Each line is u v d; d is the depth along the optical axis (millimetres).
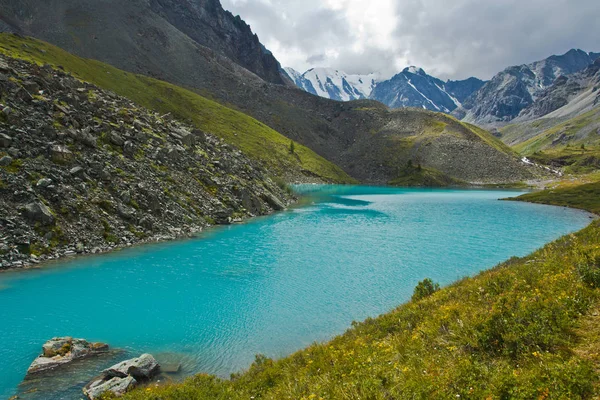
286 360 16750
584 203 99250
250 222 65375
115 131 61406
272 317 26375
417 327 14570
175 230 50625
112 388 16109
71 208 41281
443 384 9203
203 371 19047
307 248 48156
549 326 10875
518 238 56562
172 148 68312
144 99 183000
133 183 51938
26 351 20594
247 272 36938
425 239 55250
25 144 44062
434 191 171000
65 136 49781
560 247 23297
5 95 49500
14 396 16188
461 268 39469
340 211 87875
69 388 16969
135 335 23250
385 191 165750
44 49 163000
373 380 10086
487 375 9211
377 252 46625
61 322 24516
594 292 12055
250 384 14812
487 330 11688
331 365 13562
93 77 170625
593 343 9586
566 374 7812
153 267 36781
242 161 100875
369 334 16688
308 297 30438
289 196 107625
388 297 30641
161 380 17922
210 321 25562
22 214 36875
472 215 82812
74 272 33656
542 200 112500
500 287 16359
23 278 31547
